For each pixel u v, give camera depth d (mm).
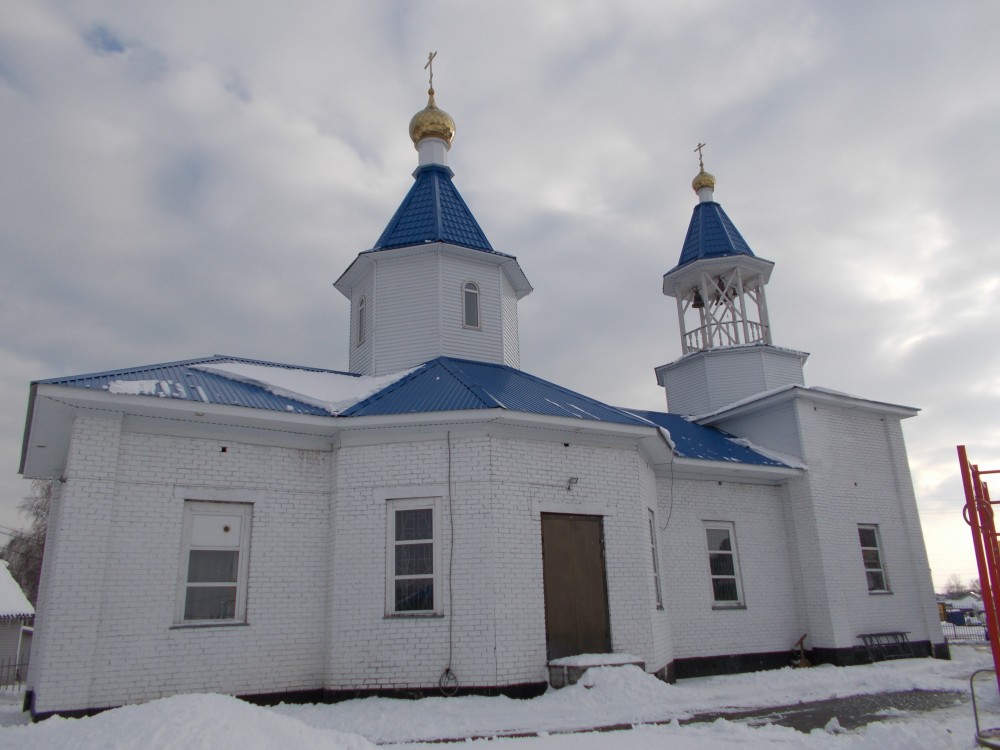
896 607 18922
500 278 18219
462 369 15617
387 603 12320
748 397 21156
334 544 12656
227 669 11523
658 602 15344
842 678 14375
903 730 8250
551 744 8414
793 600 18344
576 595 12969
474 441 12781
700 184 24641
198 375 13352
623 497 14023
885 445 20656
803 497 18656
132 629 10992
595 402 15406
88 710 10391
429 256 17562
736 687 13523
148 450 11812
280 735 6512
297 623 12273
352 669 12000
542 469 13211
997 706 11648
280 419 12406
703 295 23234
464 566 12234
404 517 12781
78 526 10914
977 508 8125
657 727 9602
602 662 11953
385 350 17109
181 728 6195
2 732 6957
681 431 19828
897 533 19828
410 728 9648
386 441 13023
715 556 17750
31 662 13602
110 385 11406
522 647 12070
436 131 20109
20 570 45938
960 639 27016
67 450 13578
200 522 12078
